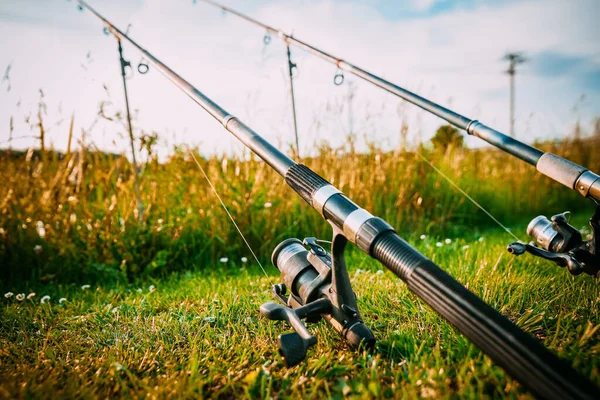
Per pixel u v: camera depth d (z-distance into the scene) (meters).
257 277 3.34
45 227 3.83
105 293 3.19
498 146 2.19
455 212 5.33
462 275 2.70
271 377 1.58
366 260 3.55
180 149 4.31
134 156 3.69
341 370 1.58
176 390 1.51
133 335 2.17
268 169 4.51
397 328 1.99
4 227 3.77
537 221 2.18
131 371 1.75
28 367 1.89
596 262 1.95
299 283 1.79
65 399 1.52
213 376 1.65
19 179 3.93
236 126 1.99
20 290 3.40
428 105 2.52
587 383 1.01
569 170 1.92
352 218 1.49
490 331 1.17
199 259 3.89
